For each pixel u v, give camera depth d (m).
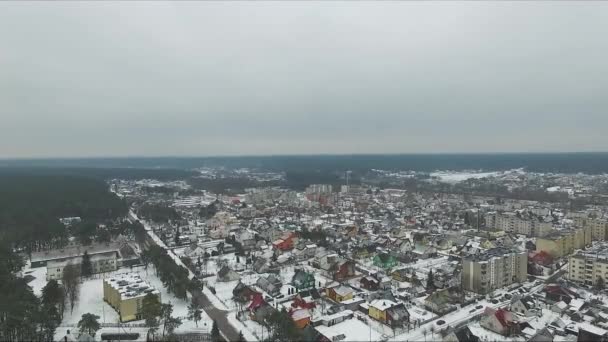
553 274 178.38
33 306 123.06
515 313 132.12
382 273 180.38
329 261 186.12
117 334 117.75
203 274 180.12
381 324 124.56
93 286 165.50
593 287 156.38
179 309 138.38
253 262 192.62
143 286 141.50
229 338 116.31
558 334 116.50
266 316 121.88
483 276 152.12
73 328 124.12
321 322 123.50
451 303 140.12
